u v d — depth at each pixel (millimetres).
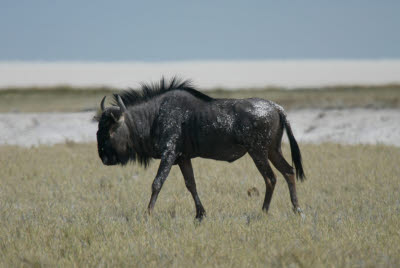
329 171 45688
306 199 36000
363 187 39531
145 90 33375
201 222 29172
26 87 185625
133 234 26250
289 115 91125
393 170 45250
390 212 30250
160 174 31266
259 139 31141
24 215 30969
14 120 88312
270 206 34312
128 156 32875
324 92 132375
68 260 22234
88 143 70312
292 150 32125
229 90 150625
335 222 27891
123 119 31422
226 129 31125
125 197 37344
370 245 23469
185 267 21156
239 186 40406
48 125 85562
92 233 26219
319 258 21562
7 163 51531
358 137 76250
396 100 96812
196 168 48531
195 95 32375
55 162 52688
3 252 23719
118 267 21438
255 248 23469
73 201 36062
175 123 31812
